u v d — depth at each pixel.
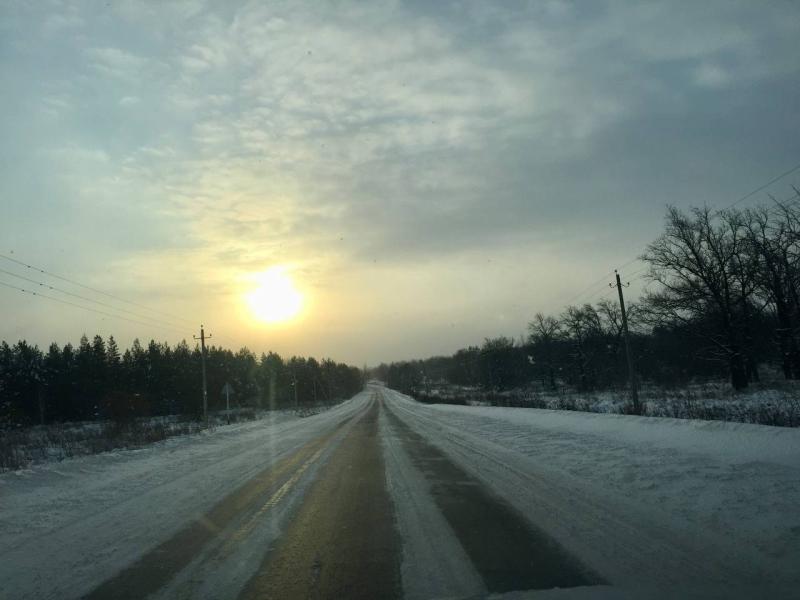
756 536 6.04
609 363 73.88
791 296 42.66
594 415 21.77
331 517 8.09
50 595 5.21
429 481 10.90
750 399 30.98
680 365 63.41
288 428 30.52
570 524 7.07
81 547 6.83
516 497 8.97
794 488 7.94
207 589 5.25
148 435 25.38
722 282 42.66
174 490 10.73
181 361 84.00
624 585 4.88
